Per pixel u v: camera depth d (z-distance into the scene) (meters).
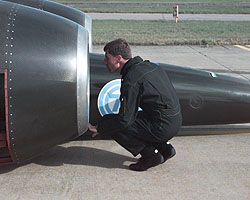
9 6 2.65
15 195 2.54
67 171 2.92
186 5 32.72
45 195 2.55
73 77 2.54
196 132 3.94
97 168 2.99
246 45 11.36
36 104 2.50
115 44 2.61
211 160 3.20
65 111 2.58
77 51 2.60
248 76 6.71
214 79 3.62
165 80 2.68
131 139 2.78
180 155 3.30
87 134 3.65
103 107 3.32
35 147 2.69
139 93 2.57
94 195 2.56
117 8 28.06
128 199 2.51
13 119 2.48
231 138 3.79
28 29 2.54
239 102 3.57
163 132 2.68
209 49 10.40
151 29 15.13
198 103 3.51
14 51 2.45
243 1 39.31
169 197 2.55
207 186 2.72
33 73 2.46
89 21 4.99
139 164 2.93
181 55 9.23
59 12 4.82
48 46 2.53
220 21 19.59
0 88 2.97
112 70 2.70
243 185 2.76
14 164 3.01
